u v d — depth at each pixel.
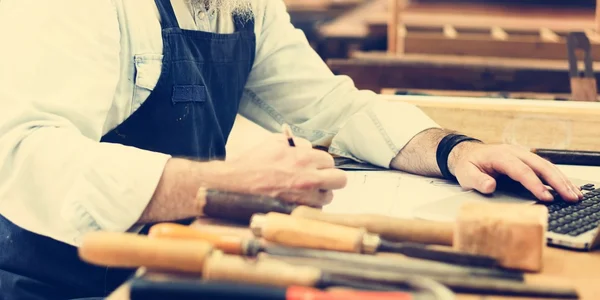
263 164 1.07
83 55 1.26
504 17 3.94
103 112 1.28
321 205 1.07
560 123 1.59
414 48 2.96
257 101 1.72
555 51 2.84
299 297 0.68
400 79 2.59
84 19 1.28
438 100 1.69
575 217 1.05
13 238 1.37
